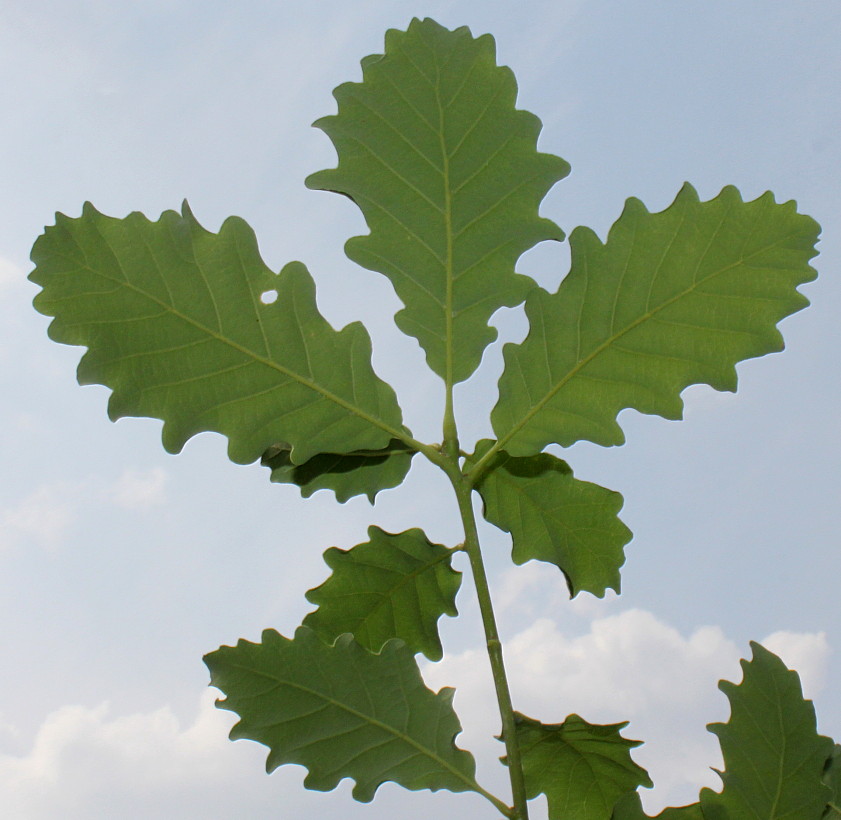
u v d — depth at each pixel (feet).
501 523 2.16
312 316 2.02
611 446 2.04
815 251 2.00
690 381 2.03
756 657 1.98
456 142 2.06
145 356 1.97
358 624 2.11
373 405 2.04
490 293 2.05
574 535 2.18
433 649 2.13
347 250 2.05
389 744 1.94
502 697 1.94
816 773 1.94
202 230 1.99
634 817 1.95
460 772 1.94
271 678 1.92
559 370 2.04
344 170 2.05
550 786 2.18
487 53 2.07
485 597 1.98
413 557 2.10
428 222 2.06
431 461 2.04
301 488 2.15
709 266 2.02
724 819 1.94
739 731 1.96
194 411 1.99
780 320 2.01
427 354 2.06
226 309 1.99
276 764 1.92
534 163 2.06
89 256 1.95
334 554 2.09
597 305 2.03
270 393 2.01
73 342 1.95
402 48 2.07
